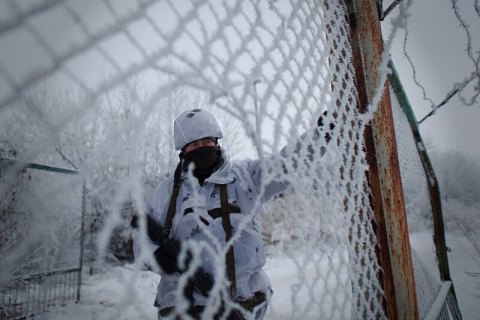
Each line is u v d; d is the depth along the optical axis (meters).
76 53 0.34
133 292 0.39
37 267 2.95
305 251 0.73
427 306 1.87
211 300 0.55
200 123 1.46
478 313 3.48
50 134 0.33
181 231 1.29
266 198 1.41
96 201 3.93
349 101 1.10
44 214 0.36
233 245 1.28
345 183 0.96
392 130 1.24
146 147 0.51
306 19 0.86
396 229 1.14
